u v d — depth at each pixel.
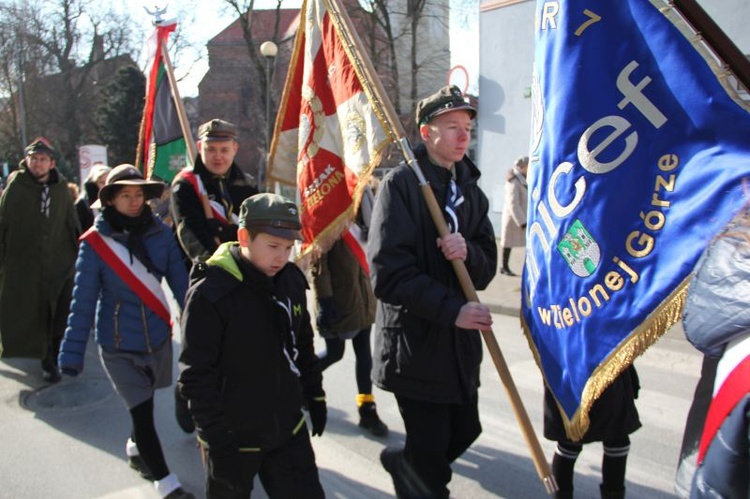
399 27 26.72
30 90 38.81
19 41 37.34
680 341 6.07
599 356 1.97
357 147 3.19
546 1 2.20
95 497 3.50
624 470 2.92
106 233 3.43
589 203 2.03
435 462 2.73
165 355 3.50
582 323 2.04
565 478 2.93
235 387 2.42
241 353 2.40
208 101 42.12
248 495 2.43
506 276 9.77
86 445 4.18
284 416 2.51
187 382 2.33
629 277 1.91
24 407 4.87
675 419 4.32
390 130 2.89
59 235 5.53
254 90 38.59
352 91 3.22
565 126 2.10
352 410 4.68
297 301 2.60
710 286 1.35
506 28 12.95
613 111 1.97
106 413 4.73
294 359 2.58
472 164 2.97
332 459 3.91
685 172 1.79
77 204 6.62
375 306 4.27
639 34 1.92
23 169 5.46
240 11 27.95
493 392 4.94
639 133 1.91
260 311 2.43
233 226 3.84
